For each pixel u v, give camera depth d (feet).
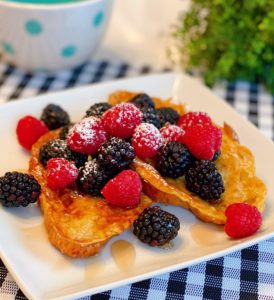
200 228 1.01
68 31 1.44
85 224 0.96
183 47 1.64
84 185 1.01
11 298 0.90
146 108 1.17
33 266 0.90
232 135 1.18
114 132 1.06
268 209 1.05
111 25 1.86
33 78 1.57
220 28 1.51
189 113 1.15
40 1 1.54
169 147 1.04
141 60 1.69
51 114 1.21
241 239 0.96
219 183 1.01
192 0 1.60
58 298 0.82
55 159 1.01
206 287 0.93
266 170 1.14
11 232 0.96
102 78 1.59
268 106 1.51
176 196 1.01
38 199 1.01
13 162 1.14
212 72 1.56
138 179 0.98
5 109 1.24
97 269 0.92
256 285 0.94
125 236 0.98
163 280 0.94
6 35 1.46
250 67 1.56
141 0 2.02
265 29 1.47
